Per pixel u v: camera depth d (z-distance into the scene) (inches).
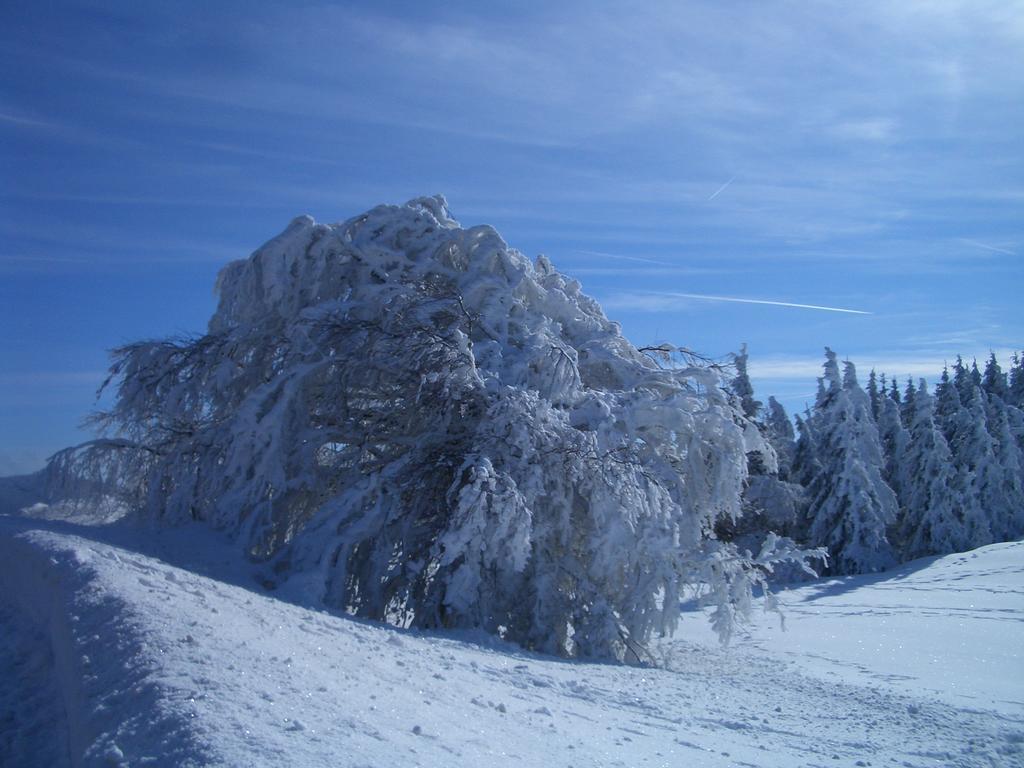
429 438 573.6
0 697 215.6
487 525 502.6
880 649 634.8
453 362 578.9
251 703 165.3
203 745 137.9
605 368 685.9
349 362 625.6
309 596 473.1
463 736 198.8
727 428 603.2
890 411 1836.9
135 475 650.8
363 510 566.6
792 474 1728.6
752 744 276.2
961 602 936.9
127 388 638.5
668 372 657.0
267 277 653.3
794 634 743.7
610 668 460.8
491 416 558.6
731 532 1365.7
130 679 171.3
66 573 256.5
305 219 673.0
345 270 692.1
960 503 1614.2
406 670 277.6
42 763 176.4
